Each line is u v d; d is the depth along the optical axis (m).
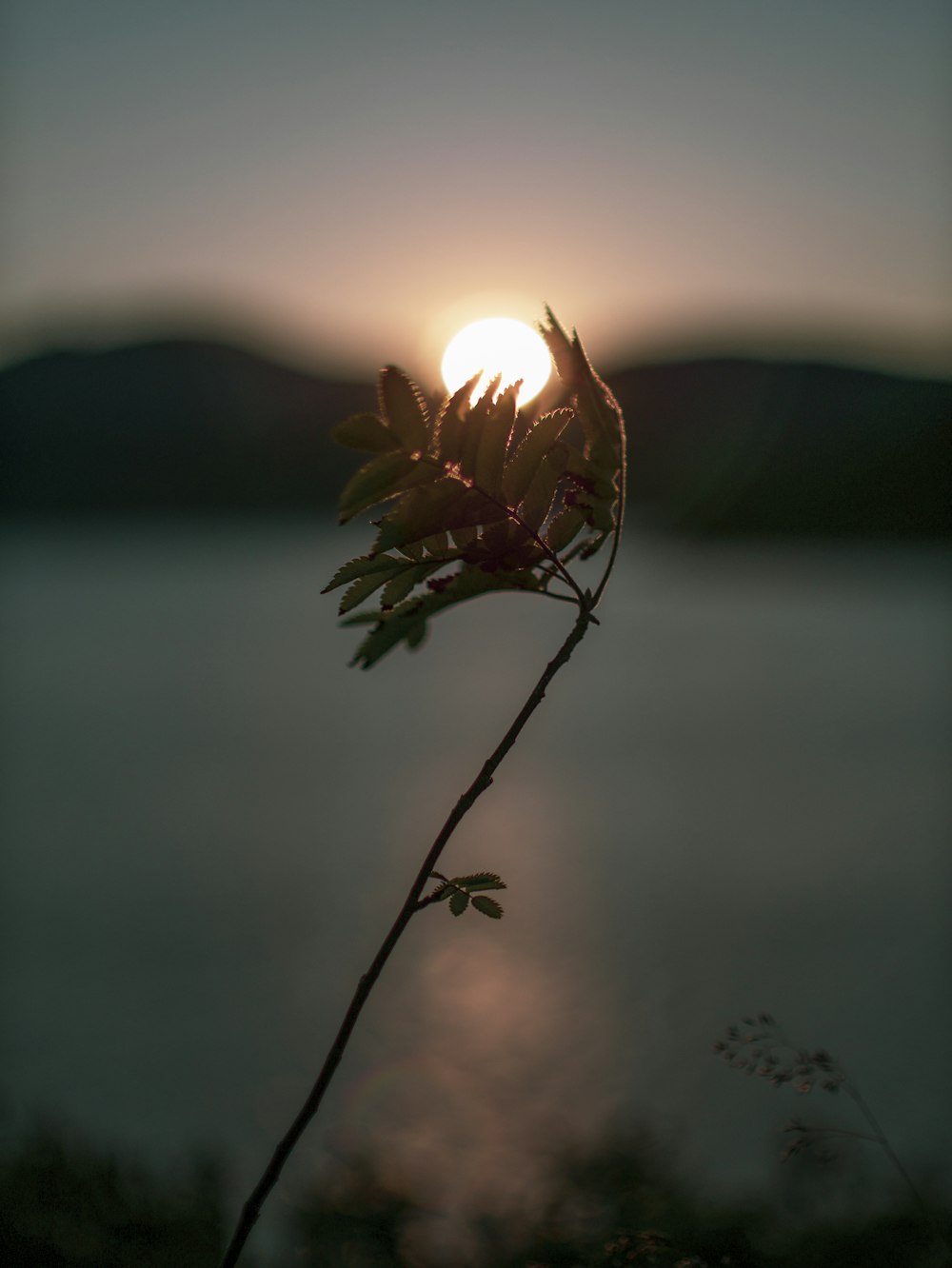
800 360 128.25
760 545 85.56
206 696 28.06
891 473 90.00
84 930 9.94
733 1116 5.46
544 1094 5.94
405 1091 6.06
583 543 1.25
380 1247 2.97
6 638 44.38
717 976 8.23
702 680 29.70
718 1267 2.46
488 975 8.48
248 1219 1.29
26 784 17.42
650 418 124.19
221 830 14.11
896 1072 6.06
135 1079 6.53
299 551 98.69
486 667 32.75
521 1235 2.86
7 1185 3.19
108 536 129.50
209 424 184.50
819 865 11.70
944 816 13.74
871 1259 2.53
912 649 35.81
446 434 1.12
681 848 12.64
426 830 13.79
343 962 8.95
